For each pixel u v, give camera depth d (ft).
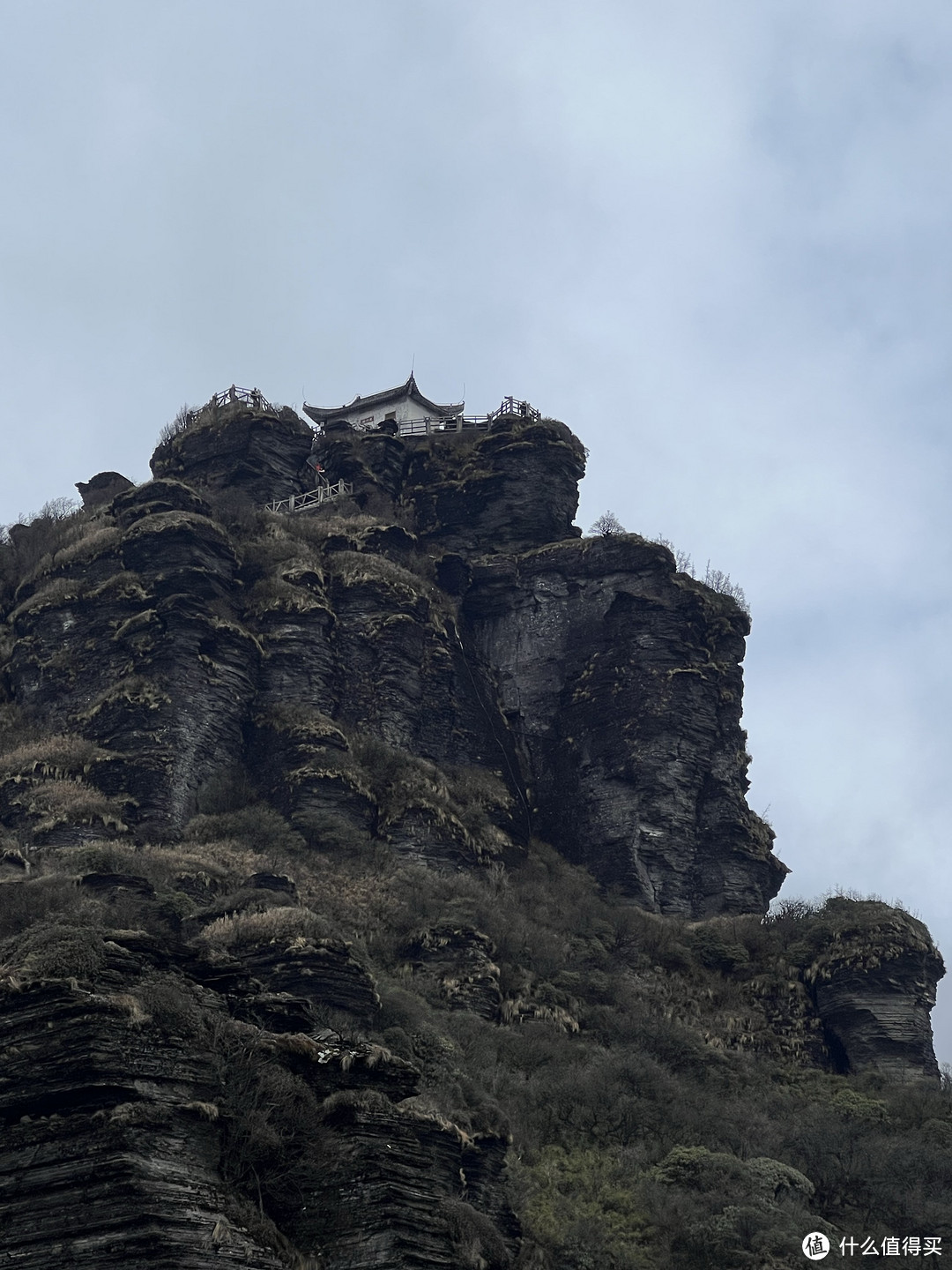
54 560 463.42
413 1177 230.07
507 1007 372.58
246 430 510.58
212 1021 230.27
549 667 483.92
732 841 458.91
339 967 314.35
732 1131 341.82
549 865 447.01
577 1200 308.19
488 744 465.06
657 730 462.19
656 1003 406.62
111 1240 204.03
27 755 409.28
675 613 477.36
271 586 449.06
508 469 516.32
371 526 483.10
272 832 398.01
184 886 357.61
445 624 472.44
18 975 223.92
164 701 415.85
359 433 536.01
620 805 456.45
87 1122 212.02
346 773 416.05
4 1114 214.48
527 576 495.82
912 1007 413.39
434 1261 224.94
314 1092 233.76
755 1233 302.25
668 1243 302.04
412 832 414.41
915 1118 374.43
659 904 447.83
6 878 341.21
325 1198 224.33
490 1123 291.38
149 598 437.17
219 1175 218.18
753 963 424.46
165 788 404.57
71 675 433.89
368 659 451.53
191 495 468.75
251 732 428.15
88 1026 217.77
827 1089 389.19
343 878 391.24
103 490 554.87
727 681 476.95
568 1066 348.38
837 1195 332.60
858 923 424.46
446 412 588.91
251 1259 211.20
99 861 350.43
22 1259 204.33
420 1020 330.13
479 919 386.32
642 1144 331.57
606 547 490.08
